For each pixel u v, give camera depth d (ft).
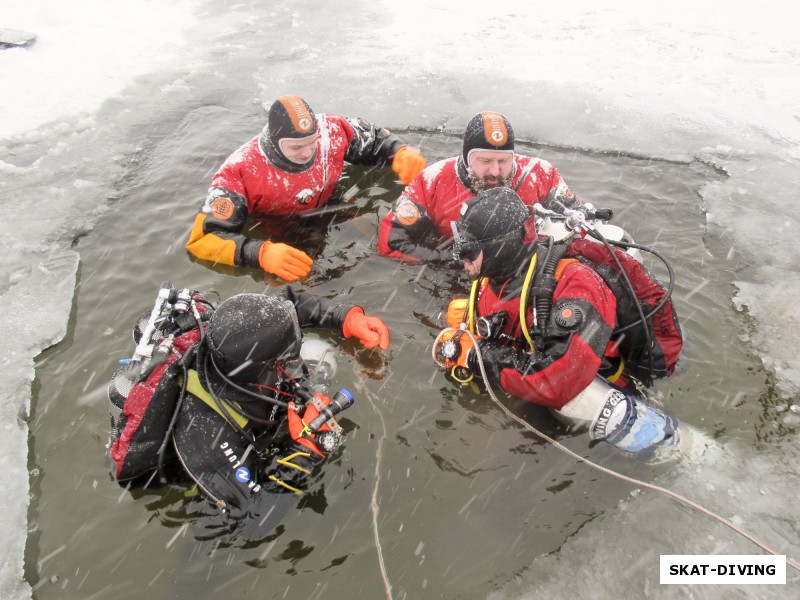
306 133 13.51
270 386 8.82
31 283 13.64
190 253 14.28
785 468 9.42
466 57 22.94
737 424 10.05
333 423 9.36
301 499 9.16
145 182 16.85
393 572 8.32
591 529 8.79
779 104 19.65
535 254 9.32
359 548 8.61
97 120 19.83
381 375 11.16
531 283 9.30
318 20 26.89
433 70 22.03
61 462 9.97
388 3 28.40
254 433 8.79
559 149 17.94
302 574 8.32
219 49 24.41
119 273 13.84
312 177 14.58
